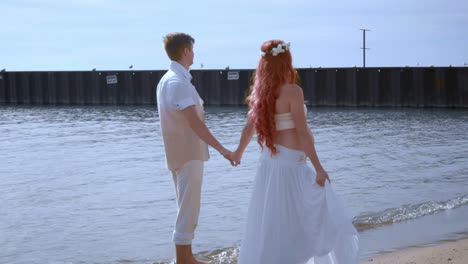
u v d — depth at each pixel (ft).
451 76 111.55
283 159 11.69
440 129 65.51
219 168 35.40
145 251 17.85
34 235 20.06
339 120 81.61
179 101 13.29
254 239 11.87
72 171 36.42
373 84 115.96
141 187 29.96
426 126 70.08
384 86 115.65
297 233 11.64
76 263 16.74
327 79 117.80
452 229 18.83
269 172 11.80
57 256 17.49
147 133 65.31
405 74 114.42
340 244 11.43
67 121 85.10
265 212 11.70
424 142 51.19
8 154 46.68
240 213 22.91
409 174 32.42
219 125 74.69
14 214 23.56
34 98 139.33
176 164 13.80
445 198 24.94
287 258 11.58
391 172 33.30
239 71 122.42
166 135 13.75
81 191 28.91
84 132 67.05
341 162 38.04
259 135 11.85
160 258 17.08
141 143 54.85
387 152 43.78
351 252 11.41
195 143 13.70
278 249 11.60
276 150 11.73
